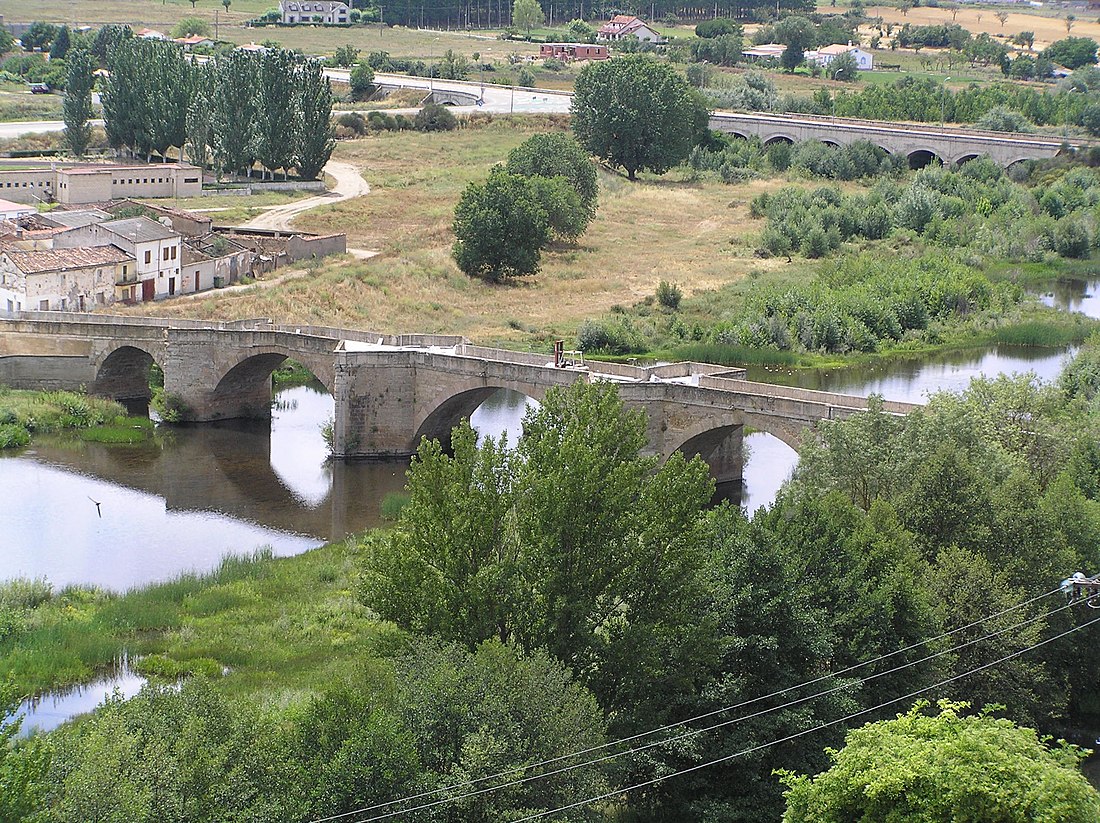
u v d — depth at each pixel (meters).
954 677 69.31
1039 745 50.88
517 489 69.19
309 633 84.44
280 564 96.38
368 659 64.56
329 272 175.50
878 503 76.50
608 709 64.81
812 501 72.62
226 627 85.25
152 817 48.53
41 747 49.78
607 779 58.62
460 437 71.25
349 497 115.75
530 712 55.59
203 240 176.38
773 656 65.75
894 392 144.12
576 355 138.88
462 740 54.53
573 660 65.38
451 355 126.25
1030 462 93.25
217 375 135.62
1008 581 74.94
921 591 69.12
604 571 66.69
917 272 183.50
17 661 78.56
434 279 179.25
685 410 114.06
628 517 67.44
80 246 158.38
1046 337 168.50
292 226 199.00
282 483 119.06
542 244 188.88
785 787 62.28
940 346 167.25
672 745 62.25
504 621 65.88
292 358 132.00
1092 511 80.81
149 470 120.75
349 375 126.75
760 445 133.75
